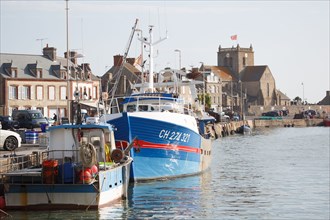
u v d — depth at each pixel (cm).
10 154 3575
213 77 17612
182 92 4925
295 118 18425
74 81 9475
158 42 4434
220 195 3638
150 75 4419
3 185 2861
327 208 3312
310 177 4722
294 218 3047
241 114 17338
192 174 4216
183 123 3919
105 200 2902
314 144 9138
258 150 7819
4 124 5916
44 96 9312
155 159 3778
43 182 2767
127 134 3612
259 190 3941
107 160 3155
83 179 2752
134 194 3462
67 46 4181
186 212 3081
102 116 3691
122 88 10781
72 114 3644
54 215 2739
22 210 2788
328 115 19788
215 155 6931
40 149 4172
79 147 2930
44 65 9488
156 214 2978
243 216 3055
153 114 3703
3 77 9000
